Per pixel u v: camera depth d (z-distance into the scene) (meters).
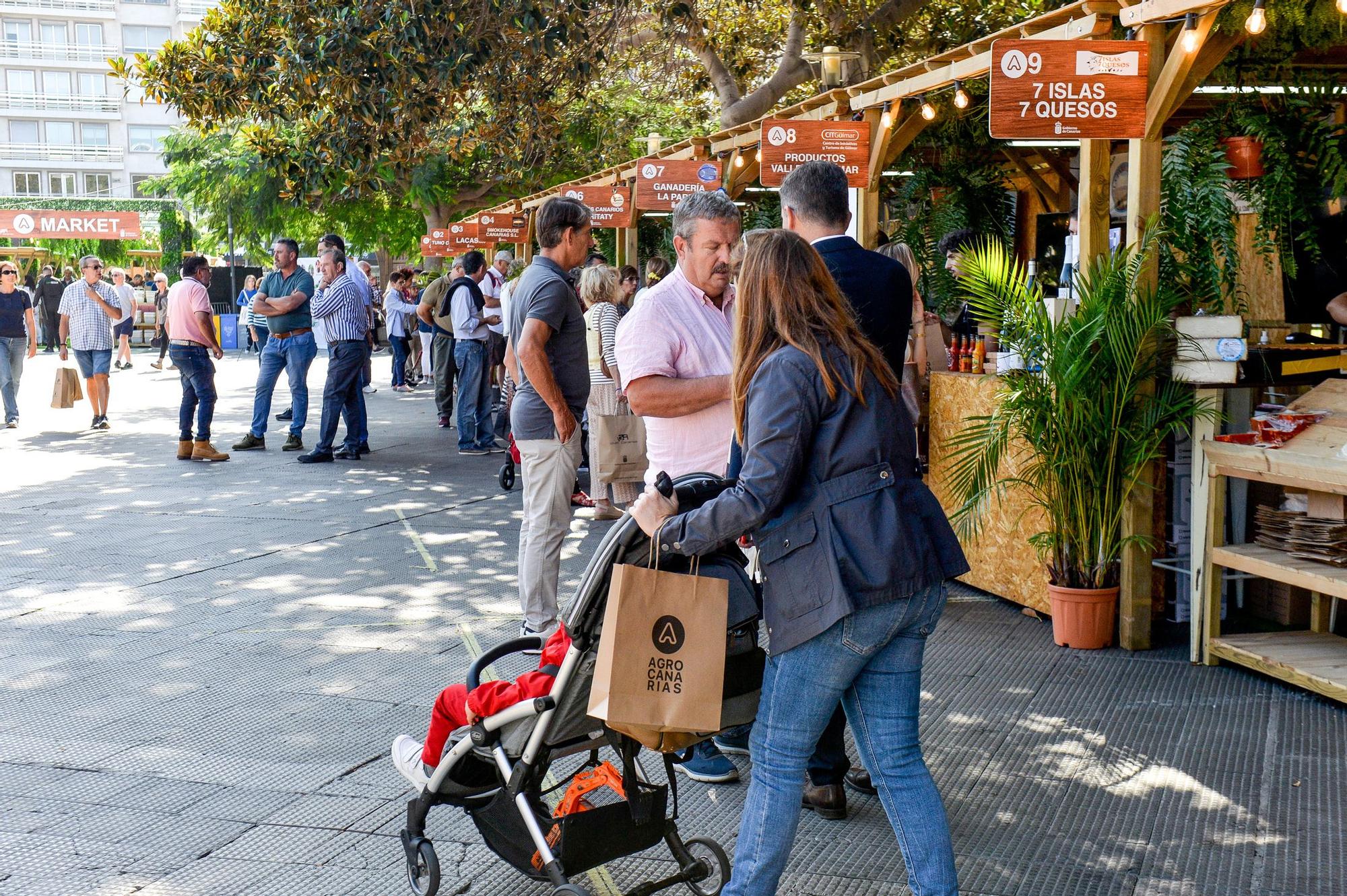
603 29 14.13
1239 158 5.92
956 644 5.78
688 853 3.19
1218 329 5.30
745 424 2.80
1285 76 6.08
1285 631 5.69
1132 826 3.81
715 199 3.99
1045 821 3.85
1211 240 5.64
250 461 11.74
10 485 10.23
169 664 5.44
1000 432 5.64
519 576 5.43
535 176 18.22
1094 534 5.70
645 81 20.50
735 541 2.99
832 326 2.74
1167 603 6.26
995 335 5.82
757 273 2.79
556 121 15.62
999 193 9.03
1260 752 4.41
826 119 8.08
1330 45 5.88
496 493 10.06
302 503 9.47
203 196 35.84
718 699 2.70
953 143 8.96
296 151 13.93
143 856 3.59
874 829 3.81
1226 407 6.00
